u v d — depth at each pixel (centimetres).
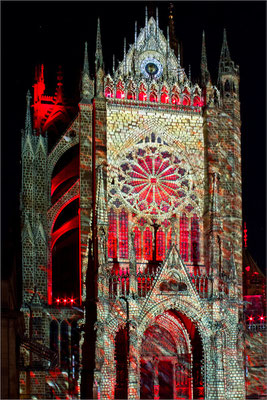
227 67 8769
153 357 8006
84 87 8250
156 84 8519
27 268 7706
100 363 7131
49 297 7831
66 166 8725
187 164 8450
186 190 8388
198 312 7569
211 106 8475
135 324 7288
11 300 6350
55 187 8956
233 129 8556
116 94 8394
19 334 6875
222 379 7438
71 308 7675
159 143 8406
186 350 8019
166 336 8125
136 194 8238
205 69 8744
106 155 8038
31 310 7519
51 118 9562
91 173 8069
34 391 7312
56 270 9344
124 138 8281
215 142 8425
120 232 8100
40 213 7919
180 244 8250
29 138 8031
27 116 8119
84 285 7719
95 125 8075
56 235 8644
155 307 7438
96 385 7069
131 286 7412
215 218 7912
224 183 8412
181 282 7625
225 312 7650
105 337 7294
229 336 7638
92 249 7788
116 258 8012
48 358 7256
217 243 7862
